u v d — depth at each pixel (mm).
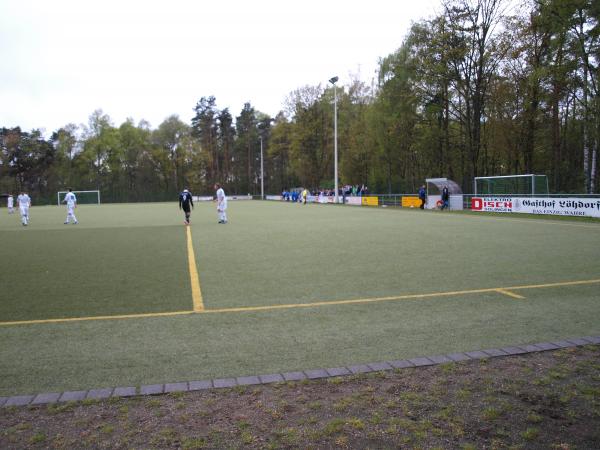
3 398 4051
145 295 7980
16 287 8719
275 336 5695
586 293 7652
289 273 9852
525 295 7578
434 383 4277
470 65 37219
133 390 4176
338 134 61719
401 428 3498
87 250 13914
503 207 28094
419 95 41719
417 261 11086
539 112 34281
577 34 28469
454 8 36312
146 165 88750
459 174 49031
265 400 3975
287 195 70125
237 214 32844
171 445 3283
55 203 76062
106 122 87750
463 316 6438
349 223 22719
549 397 3973
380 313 6660
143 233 19156
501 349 5121
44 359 4996
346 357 4957
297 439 3359
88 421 3631
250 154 96625
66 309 7094
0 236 18641
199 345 5398
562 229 17625
